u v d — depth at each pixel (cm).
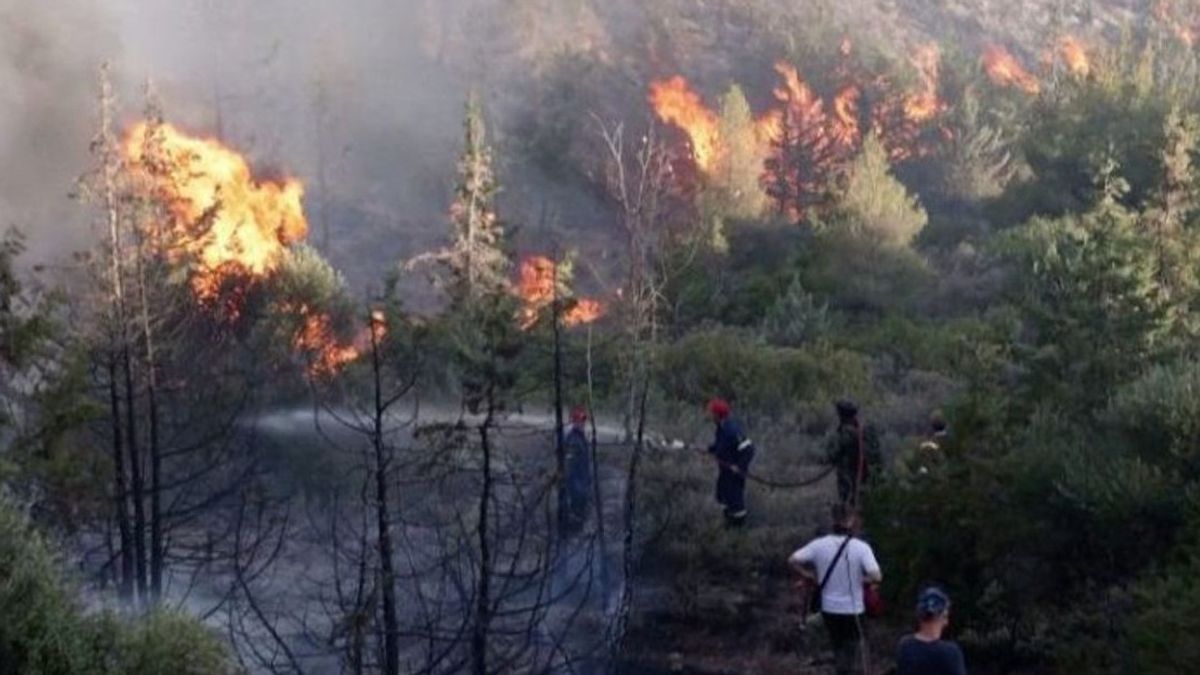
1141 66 3559
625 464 1421
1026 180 3628
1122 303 1308
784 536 1452
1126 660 1008
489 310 1008
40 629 745
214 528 1274
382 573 874
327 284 1905
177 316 1406
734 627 1277
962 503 1157
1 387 1100
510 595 902
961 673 817
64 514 1084
